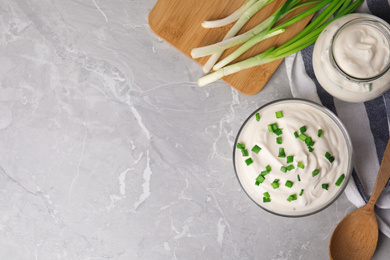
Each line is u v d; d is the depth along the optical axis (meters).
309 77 0.65
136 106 0.68
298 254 0.67
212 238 0.68
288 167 0.59
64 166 0.69
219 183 0.67
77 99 0.68
